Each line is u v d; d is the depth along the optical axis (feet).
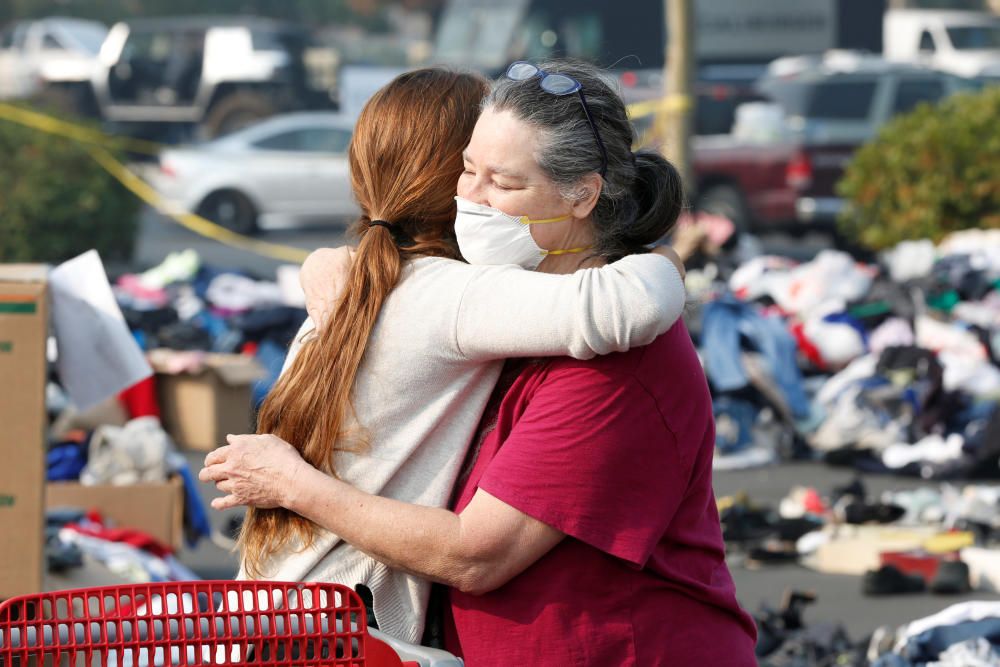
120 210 139.54
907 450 68.69
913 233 112.57
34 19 370.53
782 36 217.15
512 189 20.88
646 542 20.35
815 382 75.72
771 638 41.65
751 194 160.76
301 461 20.85
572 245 21.50
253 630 19.20
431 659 19.80
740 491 65.16
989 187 111.14
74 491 48.52
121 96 237.66
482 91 22.61
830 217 158.20
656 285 19.94
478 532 20.18
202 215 179.73
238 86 235.20
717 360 71.41
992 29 236.22
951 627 35.65
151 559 44.91
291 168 179.11
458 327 20.45
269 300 86.22
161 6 385.29
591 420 20.25
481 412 21.11
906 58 234.58
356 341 20.76
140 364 36.63
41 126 138.41
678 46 98.94
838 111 160.76
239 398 65.31
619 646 20.65
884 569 51.01
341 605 19.40
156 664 20.33
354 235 22.97
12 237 133.39
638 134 23.61
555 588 20.62
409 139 21.94
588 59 23.06
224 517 59.52
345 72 225.76
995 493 59.21
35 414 33.68
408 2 417.28
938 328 76.02
